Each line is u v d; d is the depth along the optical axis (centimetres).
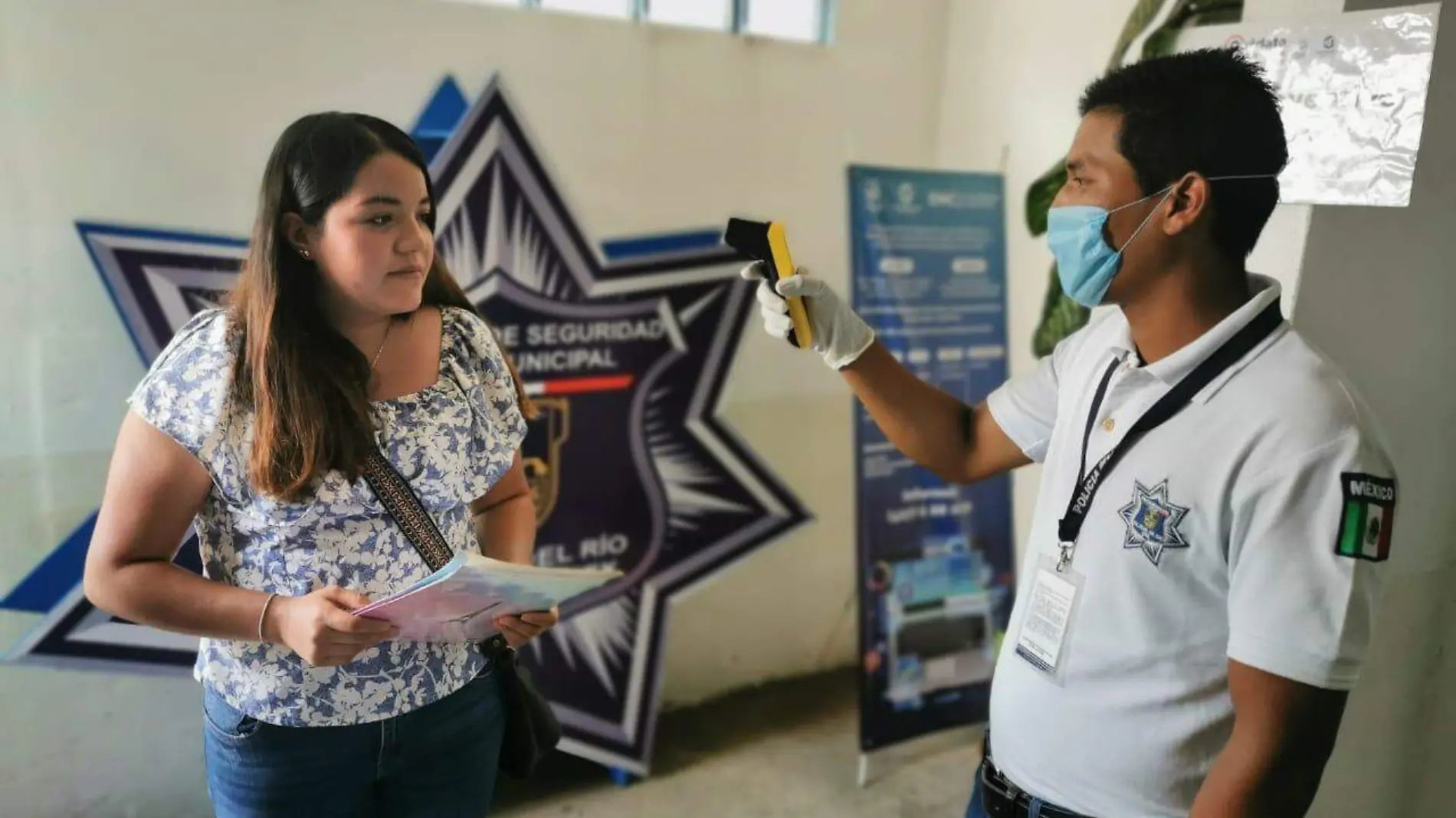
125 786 201
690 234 239
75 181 177
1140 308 106
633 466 237
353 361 113
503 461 128
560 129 219
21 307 177
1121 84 104
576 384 227
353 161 107
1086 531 104
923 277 240
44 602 187
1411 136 141
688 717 269
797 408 266
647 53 227
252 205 192
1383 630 171
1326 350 159
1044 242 242
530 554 141
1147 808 100
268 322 108
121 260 183
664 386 238
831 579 288
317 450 108
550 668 230
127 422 111
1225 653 96
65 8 171
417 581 118
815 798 236
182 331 114
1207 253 100
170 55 180
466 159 208
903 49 264
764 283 139
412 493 117
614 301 229
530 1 213
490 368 131
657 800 234
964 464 139
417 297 114
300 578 114
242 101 188
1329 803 174
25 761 192
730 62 238
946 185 241
